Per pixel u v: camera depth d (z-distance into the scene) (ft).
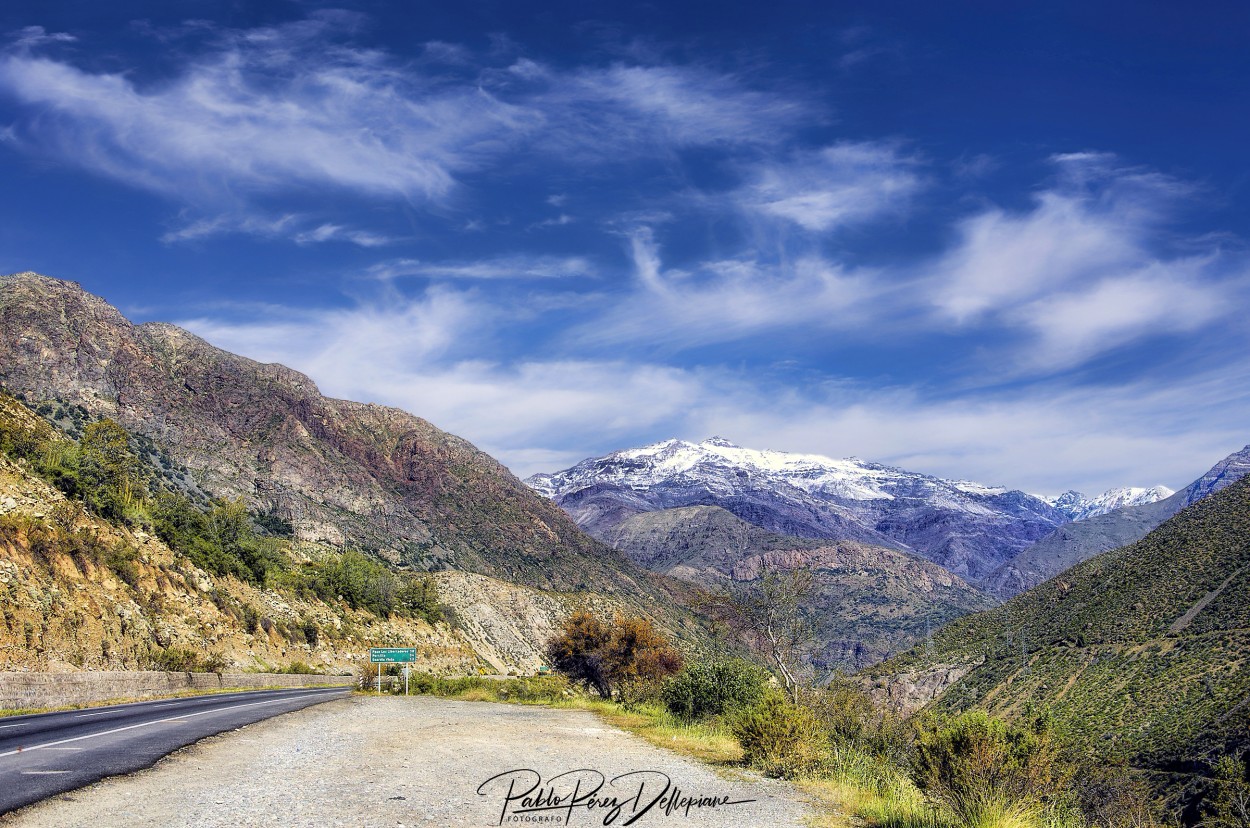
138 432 412.16
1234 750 130.21
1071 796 47.52
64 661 103.86
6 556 110.63
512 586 462.19
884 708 69.15
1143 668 229.25
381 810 36.27
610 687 183.93
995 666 313.12
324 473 530.68
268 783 40.91
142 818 31.71
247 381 581.94
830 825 38.55
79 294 473.26
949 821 38.83
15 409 178.40
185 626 153.89
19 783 36.27
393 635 280.51
